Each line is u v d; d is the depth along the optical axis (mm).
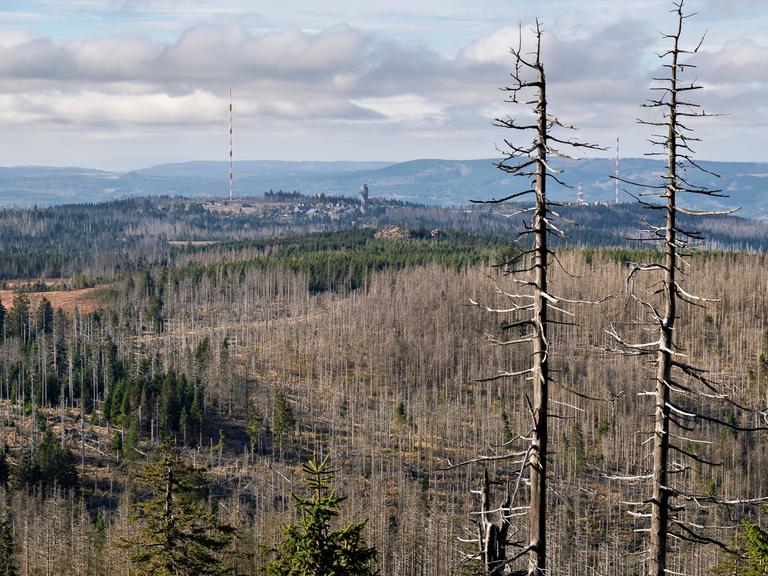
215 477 156875
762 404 175250
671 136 26328
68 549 103188
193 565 43531
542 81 22562
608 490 155375
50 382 192250
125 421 171000
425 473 166625
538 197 23109
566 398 183250
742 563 52719
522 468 24438
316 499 34406
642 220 27719
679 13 25828
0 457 144625
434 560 109188
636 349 28453
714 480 138750
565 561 112562
